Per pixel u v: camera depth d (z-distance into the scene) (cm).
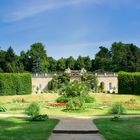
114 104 4059
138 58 12925
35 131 2412
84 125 2700
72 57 15712
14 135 2234
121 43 14375
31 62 14638
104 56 15662
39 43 15112
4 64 12462
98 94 7538
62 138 2192
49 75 10331
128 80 7962
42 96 7281
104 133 2312
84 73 10156
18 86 7906
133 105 5191
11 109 4603
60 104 5062
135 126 2683
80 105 4459
